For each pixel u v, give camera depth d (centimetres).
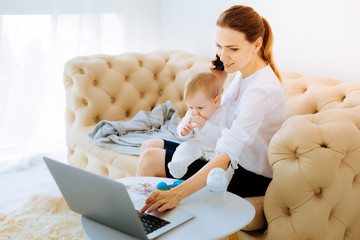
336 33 196
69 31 281
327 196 114
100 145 204
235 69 133
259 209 132
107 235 98
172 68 246
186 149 139
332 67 201
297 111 177
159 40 327
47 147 290
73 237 183
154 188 124
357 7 186
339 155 112
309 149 114
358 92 157
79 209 109
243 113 127
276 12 223
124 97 238
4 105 270
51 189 241
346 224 119
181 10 298
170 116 238
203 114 140
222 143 124
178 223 100
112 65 239
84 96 226
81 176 96
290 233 119
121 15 303
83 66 227
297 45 216
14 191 239
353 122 119
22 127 279
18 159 276
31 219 198
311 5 205
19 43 269
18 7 264
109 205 94
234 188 136
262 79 133
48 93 283
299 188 116
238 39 126
